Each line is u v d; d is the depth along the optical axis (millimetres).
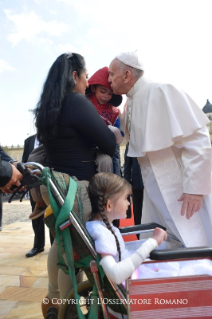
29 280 2723
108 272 1245
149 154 2133
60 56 1885
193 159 1906
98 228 1395
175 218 2018
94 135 1774
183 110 2000
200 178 1854
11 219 6117
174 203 2045
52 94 1763
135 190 2908
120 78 2209
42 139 1863
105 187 1504
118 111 2662
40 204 2062
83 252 1380
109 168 1988
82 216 1493
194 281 1292
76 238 1356
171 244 2051
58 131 1771
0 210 4848
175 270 1462
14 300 2326
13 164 1508
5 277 2799
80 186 1594
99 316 1530
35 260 3301
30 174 1324
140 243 1762
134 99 2254
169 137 2004
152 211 2285
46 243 4086
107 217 1533
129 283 1271
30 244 4012
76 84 1920
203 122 2021
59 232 1324
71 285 1666
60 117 1752
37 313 2111
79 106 1749
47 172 1327
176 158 2115
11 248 3816
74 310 1591
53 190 1324
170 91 2062
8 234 4625
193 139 1981
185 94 2068
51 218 1402
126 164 3090
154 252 1321
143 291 1275
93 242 1367
